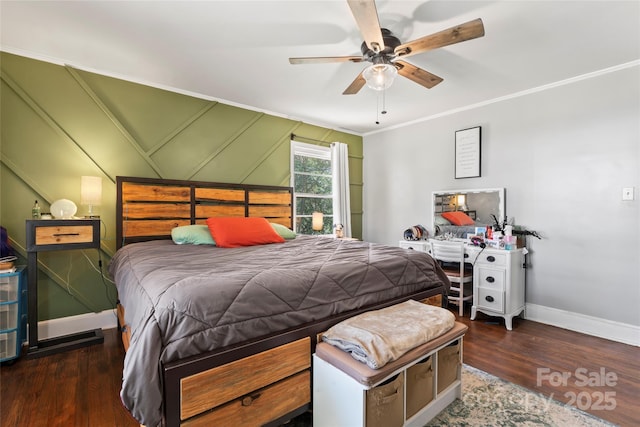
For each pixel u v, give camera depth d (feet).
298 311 4.76
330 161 15.19
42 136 8.23
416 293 6.86
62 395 5.76
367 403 3.99
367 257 6.70
